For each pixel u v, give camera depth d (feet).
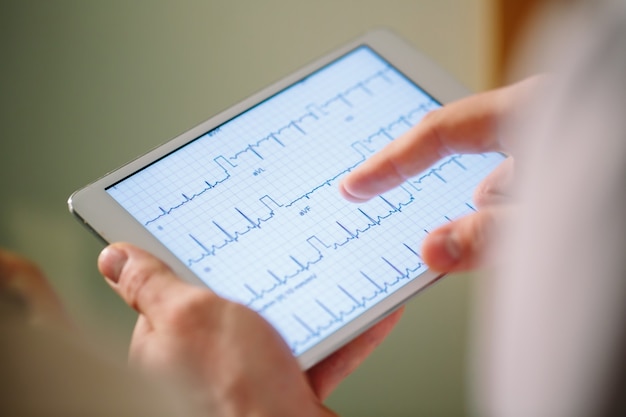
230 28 3.40
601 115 1.63
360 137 2.32
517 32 3.17
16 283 1.80
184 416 1.76
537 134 1.89
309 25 3.39
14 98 3.37
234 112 2.30
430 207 2.19
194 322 1.90
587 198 1.61
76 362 1.57
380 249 2.10
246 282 2.03
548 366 1.70
